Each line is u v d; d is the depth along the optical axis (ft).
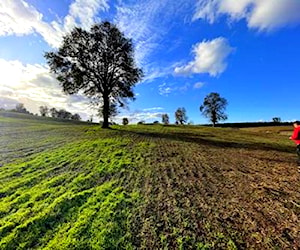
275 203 25.26
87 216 22.95
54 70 124.06
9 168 39.17
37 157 47.11
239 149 68.80
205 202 26.03
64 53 123.85
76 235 19.92
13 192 29.58
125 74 129.29
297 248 17.34
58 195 28.40
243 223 21.15
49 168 39.86
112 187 30.99
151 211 23.98
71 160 45.34
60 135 86.33
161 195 28.27
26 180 33.40
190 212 23.62
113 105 146.30
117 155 50.72
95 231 20.42
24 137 77.71
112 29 125.90
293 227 20.17
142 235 19.76
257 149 70.69
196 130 168.25
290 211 23.20
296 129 39.24
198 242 18.51
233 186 31.37
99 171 38.24
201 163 45.93
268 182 32.94
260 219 21.79
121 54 127.65
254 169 41.16
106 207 24.85
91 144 64.03
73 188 30.53
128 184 32.40
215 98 304.30
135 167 41.55
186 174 37.60
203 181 33.86
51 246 18.61
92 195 28.27
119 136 88.63
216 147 72.28
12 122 148.05
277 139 121.19
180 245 18.24
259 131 218.18
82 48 122.93
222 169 41.11
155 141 79.56
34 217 22.89
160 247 18.12
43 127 122.72
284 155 58.29
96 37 124.36
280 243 17.99
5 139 71.36
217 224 21.13
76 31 123.44
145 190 30.04
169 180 34.30
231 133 159.94
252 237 18.90
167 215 23.09
